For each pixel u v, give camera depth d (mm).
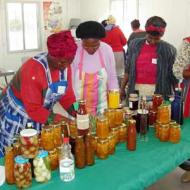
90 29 2105
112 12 7422
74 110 1799
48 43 1579
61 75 1754
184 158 1727
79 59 2271
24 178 1339
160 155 1689
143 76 2666
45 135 1487
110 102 1872
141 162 1604
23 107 1748
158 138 1911
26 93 1660
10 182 1383
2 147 1832
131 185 1396
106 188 1352
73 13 8391
